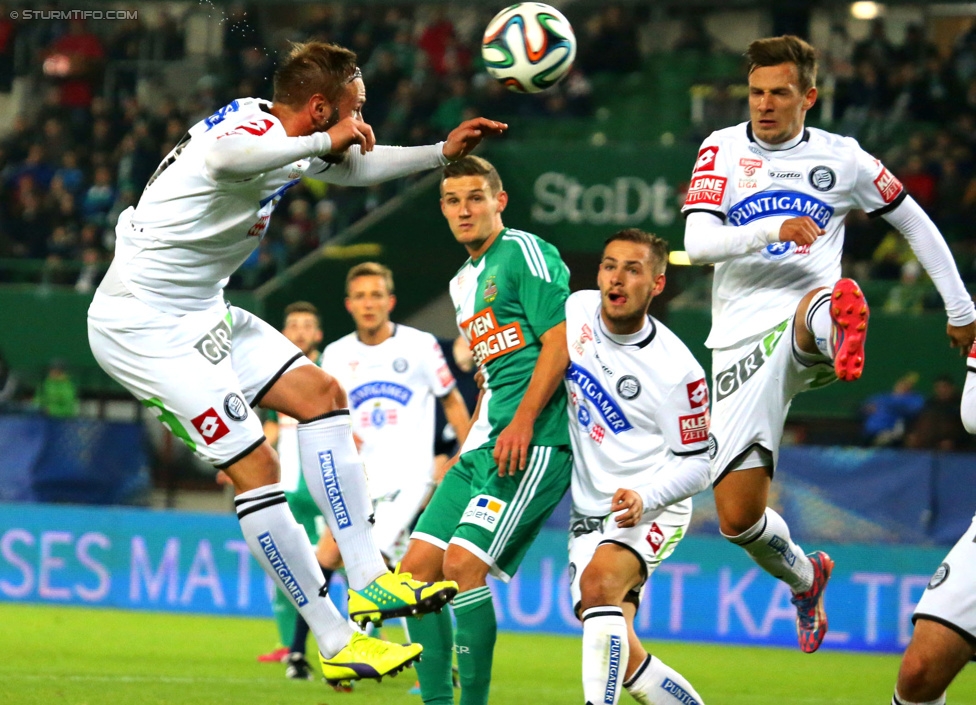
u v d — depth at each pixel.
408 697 25.38
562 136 64.88
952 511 40.06
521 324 20.62
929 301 53.53
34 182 63.78
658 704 18.66
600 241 59.06
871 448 46.00
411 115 65.25
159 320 16.84
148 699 23.38
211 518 41.94
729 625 39.47
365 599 17.27
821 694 28.94
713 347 21.16
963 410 16.42
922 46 64.25
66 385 52.56
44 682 25.28
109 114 66.38
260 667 29.80
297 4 67.00
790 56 20.09
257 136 15.77
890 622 39.09
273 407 17.80
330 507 17.58
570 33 19.05
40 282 59.38
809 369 20.48
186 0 68.94
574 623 40.03
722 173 20.48
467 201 20.89
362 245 58.66
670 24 69.81
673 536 18.66
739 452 20.75
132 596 42.09
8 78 68.88
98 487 44.81
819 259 20.50
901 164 59.97
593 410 18.89
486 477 20.61
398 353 29.36
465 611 20.38
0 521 43.03
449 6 68.94
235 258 17.30
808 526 40.50
